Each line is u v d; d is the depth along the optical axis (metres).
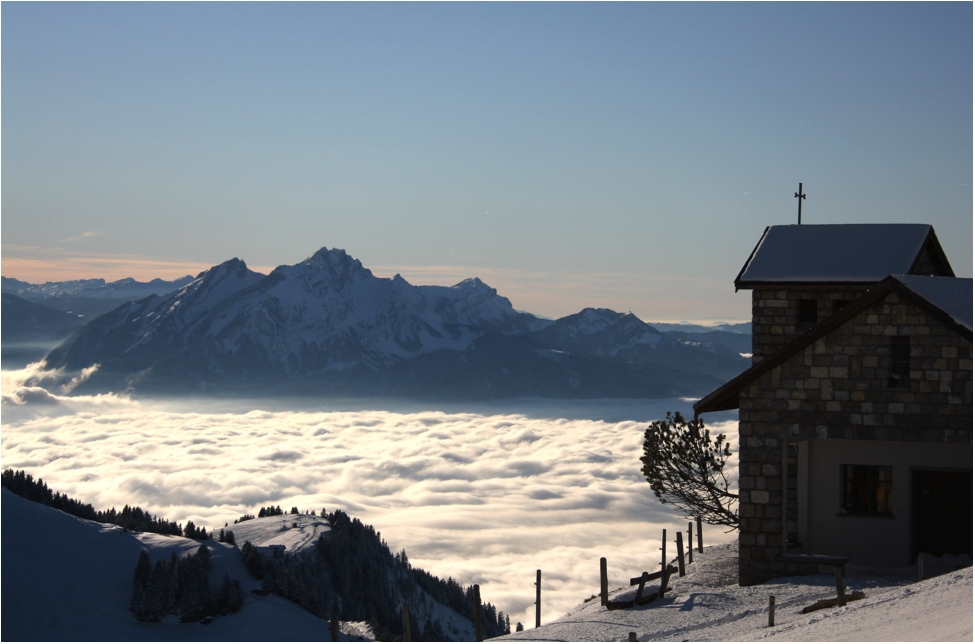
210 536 155.75
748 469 29.28
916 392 27.53
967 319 26.77
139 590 119.75
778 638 19.48
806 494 28.67
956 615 17.50
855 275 32.41
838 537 28.31
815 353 28.69
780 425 28.97
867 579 26.94
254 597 126.50
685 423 36.53
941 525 27.56
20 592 111.06
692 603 27.02
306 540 160.50
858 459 28.33
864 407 28.05
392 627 132.62
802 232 35.91
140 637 109.69
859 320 28.22
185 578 124.50
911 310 27.67
